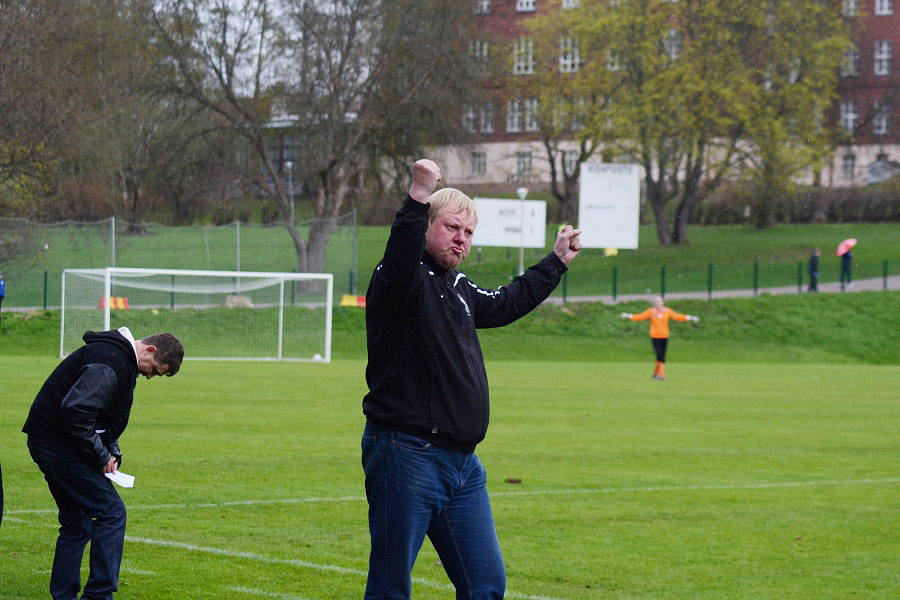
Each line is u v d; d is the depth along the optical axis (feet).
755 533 57.11
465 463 30.81
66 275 196.34
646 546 53.57
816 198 389.60
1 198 271.08
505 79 349.20
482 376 31.19
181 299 231.71
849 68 362.33
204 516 58.29
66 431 38.11
